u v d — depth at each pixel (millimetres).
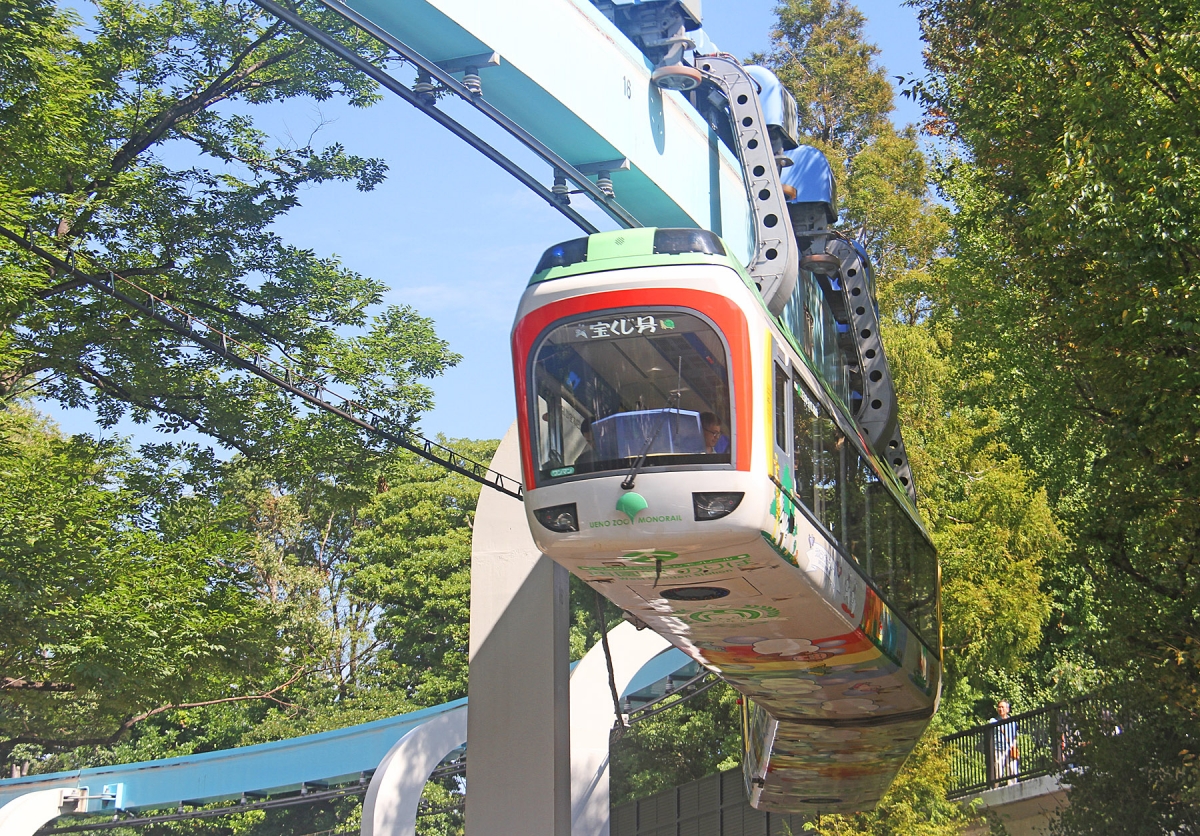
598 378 9438
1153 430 12352
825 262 16594
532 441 9609
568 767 17219
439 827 39875
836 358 17625
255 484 24641
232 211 20859
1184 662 13812
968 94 15930
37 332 19891
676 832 27141
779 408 9781
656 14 14375
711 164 15539
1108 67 12586
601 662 21688
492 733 17312
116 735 29922
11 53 16859
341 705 41844
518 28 11875
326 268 22125
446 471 46938
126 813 32000
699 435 9141
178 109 20859
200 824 40094
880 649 12641
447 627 41812
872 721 15016
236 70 21297
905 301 33031
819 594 10609
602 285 9508
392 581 43750
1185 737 15344
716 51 15219
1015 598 21156
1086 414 15891
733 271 9625
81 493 20422
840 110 43344
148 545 21141
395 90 11641
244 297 21547
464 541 44031
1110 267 12359
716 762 32906
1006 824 20531
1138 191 11453
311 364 21484
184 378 20984
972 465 22906
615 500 9141
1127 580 15570
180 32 21016
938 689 15945
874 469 13914
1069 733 17719
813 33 44562
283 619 24828
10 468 19656
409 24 11320
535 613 17641
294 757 27938
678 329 9336
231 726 41812
